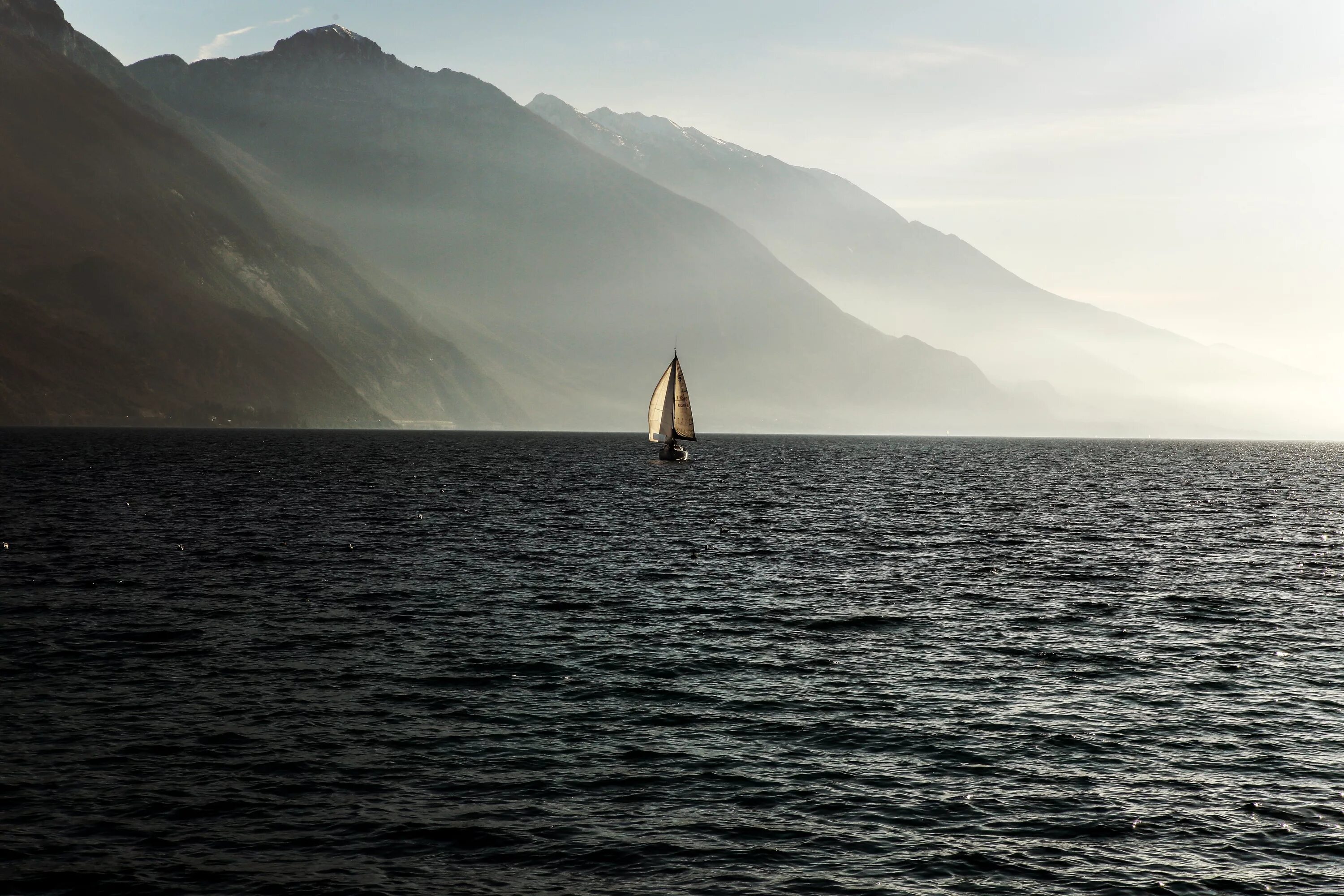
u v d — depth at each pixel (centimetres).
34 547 5141
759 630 3566
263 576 4475
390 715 2592
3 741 2341
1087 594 4347
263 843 1892
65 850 1848
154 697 2698
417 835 1933
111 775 2173
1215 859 1886
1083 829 2000
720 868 1830
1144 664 3164
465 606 3909
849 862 1861
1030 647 3366
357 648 3231
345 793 2109
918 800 2120
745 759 2328
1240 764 2327
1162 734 2519
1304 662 3206
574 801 2088
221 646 3225
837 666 3105
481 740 2420
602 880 1783
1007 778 2236
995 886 1784
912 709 2697
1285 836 1977
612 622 3672
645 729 2512
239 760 2270
